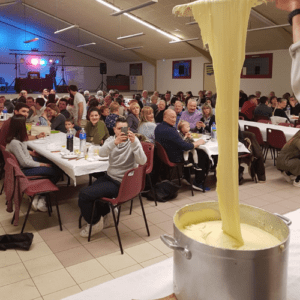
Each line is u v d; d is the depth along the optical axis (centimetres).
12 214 352
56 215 351
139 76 1848
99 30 1471
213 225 82
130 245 288
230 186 67
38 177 338
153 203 387
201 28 62
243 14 56
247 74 1309
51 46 1906
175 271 72
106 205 304
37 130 446
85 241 295
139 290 80
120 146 290
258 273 61
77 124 595
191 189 414
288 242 65
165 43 1417
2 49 1811
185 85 1594
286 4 60
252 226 83
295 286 77
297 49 58
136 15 1160
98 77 2045
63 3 1256
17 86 1573
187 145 396
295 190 435
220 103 62
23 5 1433
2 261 262
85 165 307
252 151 457
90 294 79
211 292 63
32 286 230
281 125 641
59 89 1623
